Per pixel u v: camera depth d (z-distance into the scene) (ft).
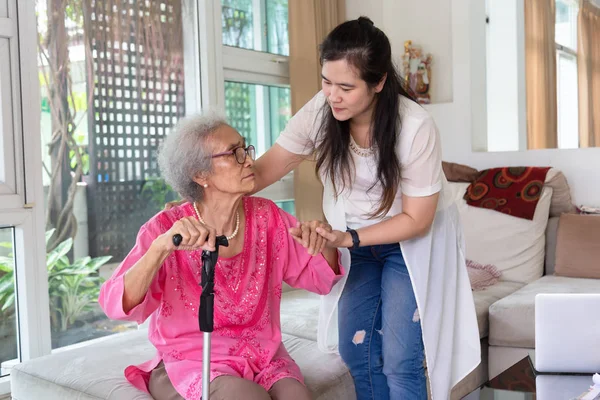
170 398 5.62
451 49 13.64
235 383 5.14
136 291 5.12
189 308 5.67
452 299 6.41
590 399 4.74
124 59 9.73
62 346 9.11
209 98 10.79
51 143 8.90
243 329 5.81
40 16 8.71
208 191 5.64
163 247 4.85
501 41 16.52
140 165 10.01
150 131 10.12
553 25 18.51
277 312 6.11
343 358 6.51
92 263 9.43
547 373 5.68
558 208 11.24
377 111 5.77
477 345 6.49
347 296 6.48
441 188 6.41
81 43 9.20
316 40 11.98
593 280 9.89
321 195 11.98
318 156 6.32
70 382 6.44
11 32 8.15
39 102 8.50
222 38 11.20
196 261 5.62
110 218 9.63
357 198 6.38
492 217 11.02
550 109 18.17
